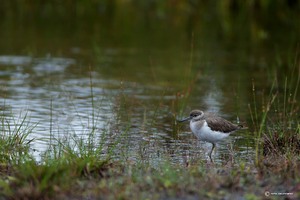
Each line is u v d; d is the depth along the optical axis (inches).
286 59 820.0
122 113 592.4
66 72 745.0
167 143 506.9
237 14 1079.6
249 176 386.0
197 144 507.5
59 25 1021.2
